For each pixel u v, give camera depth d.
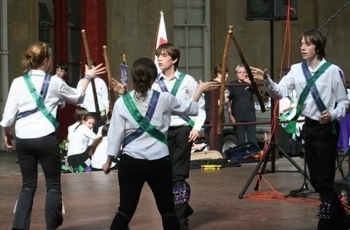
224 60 10.67
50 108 9.24
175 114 8.50
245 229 10.18
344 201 10.57
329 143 9.22
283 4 14.08
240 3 22.70
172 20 21.84
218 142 16.80
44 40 20.95
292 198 12.26
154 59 12.09
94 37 20.64
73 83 21.19
